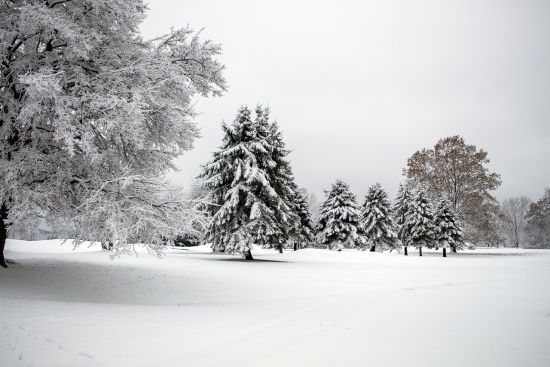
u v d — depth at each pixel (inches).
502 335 243.4
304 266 860.6
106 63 430.6
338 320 291.9
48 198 377.1
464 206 2170.3
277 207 1030.4
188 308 343.6
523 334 246.4
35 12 340.5
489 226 2122.3
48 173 402.6
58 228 389.4
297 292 486.0
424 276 687.1
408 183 2309.3
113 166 444.5
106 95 378.0
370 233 2038.6
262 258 1123.9
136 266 734.5
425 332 251.8
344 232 1995.6
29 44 390.3
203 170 1069.1
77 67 402.9
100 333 227.5
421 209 1828.2
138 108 359.6
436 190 2229.3
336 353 202.4
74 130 349.7
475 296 435.2
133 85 414.6
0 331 216.8
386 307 357.1
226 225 1027.3
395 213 2107.5
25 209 347.3
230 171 1071.6
